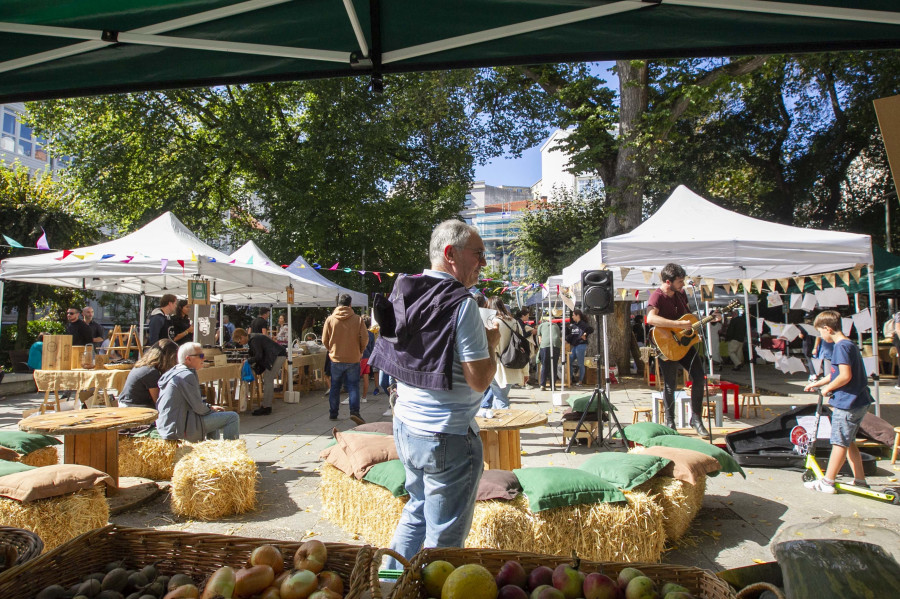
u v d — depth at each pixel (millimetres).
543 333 13195
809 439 5910
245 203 23875
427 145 24719
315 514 4652
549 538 3379
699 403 6801
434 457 2369
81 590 1627
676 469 4113
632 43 2430
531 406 10531
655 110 14141
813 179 21203
